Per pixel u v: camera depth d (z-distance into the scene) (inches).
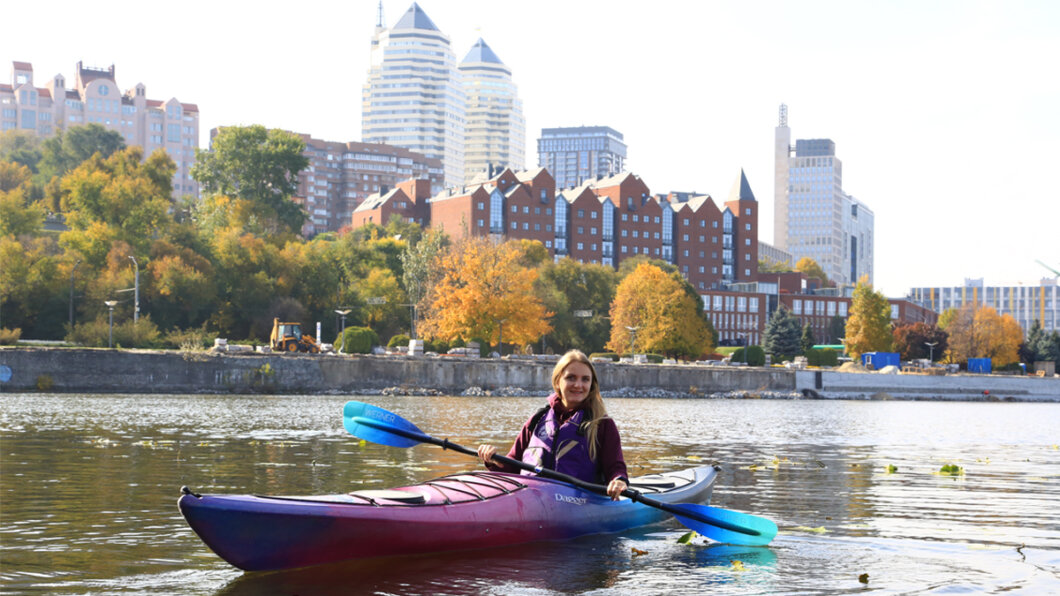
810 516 423.8
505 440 834.8
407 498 307.4
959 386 3095.5
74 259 2987.2
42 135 7800.2
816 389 2896.2
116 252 3029.0
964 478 594.9
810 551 341.1
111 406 1382.9
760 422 1332.4
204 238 3560.5
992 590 284.8
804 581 293.6
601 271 4143.7
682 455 740.0
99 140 5034.5
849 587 286.7
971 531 387.9
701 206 6107.3
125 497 443.8
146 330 2608.3
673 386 2684.5
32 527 365.1
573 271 4092.0
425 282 3309.5
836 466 667.4
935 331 4500.5
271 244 3545.8
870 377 2970.0
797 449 828.6
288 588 270.1
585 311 3710.6
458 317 2731.3
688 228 6067.9
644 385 2645.2
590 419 348.5
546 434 353.7
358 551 290.2
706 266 6112.2
